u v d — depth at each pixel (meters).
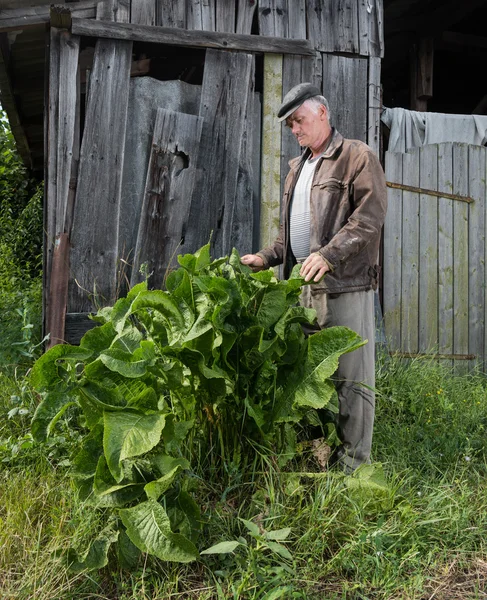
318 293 3.00
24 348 4.24
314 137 3.12
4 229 8.08
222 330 2.43
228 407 2.67
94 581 2.17
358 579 2.27
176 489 2.34
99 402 2.25
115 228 4.38
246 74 4.61
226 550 2.04
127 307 2.54
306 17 4.83
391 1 6.65
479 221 5.72
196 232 4.51
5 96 6.41
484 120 5.73
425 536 2.55
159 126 4.42
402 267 5.44
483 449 3.52
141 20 4.49
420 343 5.49
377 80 4.96
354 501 2.54
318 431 3.14
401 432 3.58
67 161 4.35
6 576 2.22
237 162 4.59
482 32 8.02
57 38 4.35
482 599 2.17
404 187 5.41
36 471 2.94
